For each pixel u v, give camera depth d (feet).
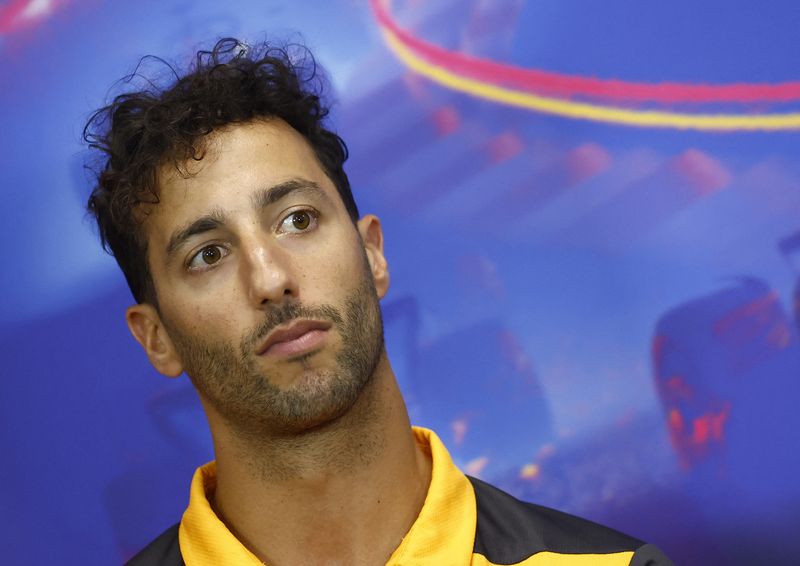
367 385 12.43
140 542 21.25
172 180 12.56
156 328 13.52
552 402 21.38
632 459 21.25
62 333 21.50
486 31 22.02
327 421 12.17
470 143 21.81
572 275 21.58
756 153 21.72
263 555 12.69
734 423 21.22
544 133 21.85
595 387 21.40
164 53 21.72
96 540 21.22
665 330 21.43
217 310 12.21
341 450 12.36
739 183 21.67
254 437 12.39
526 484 21.24
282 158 12.70
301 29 21.84
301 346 11.92
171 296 12.59
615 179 21.71
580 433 21.31
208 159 12.54
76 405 21.43
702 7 21.90
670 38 21.97
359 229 14.21
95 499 21.31
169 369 13.51
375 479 12.58
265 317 11.98
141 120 13.12
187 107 12.75
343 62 21.85
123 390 21.52
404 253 21.61
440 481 13.11
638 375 21.39
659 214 21.63
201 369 12.47
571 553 13.32
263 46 16.11
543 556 13.17
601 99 21.86
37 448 21.31
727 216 21.61
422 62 21.94
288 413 11.95
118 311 21.65
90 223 21.58
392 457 12.74
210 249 12.42
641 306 21.49
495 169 21.77
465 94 21.90
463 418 21.38
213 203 12.32
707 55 21.94
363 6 22.00
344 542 12.54
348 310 12.24
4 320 21.43
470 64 21.98
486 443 21.30
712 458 21.18
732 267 21.50
